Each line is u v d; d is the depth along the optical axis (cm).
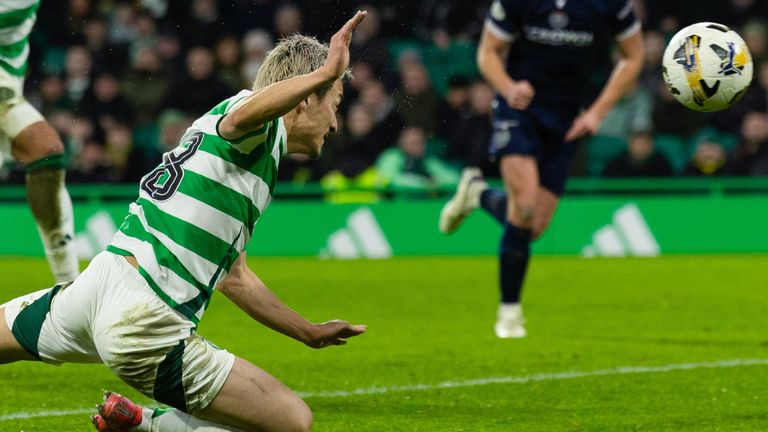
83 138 4619
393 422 1462
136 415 1057
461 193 2819
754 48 4934
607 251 4556
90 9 4969
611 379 1809
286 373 1883
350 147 4544
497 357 2056
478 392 1694
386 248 4512
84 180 4534
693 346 2209
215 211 1025
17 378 1775
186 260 1019
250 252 4488
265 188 1055
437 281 3588
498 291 3325
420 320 2658
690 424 1449
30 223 4444
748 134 4681
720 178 4656
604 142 5012
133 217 1038
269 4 4756
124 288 1012
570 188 4581
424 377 1838
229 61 4541
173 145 4488
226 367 1036
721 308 2905
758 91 4875
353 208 4516
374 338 2334
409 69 4594
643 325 2564
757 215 4622
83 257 4312
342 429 1416
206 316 2722
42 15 4988
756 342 2275
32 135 1744
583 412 1536
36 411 1511
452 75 5025
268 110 991
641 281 3588
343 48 992
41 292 1076
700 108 1441
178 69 4594
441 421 1471
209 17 4766
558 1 2184
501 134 2231
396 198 4631
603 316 2738
